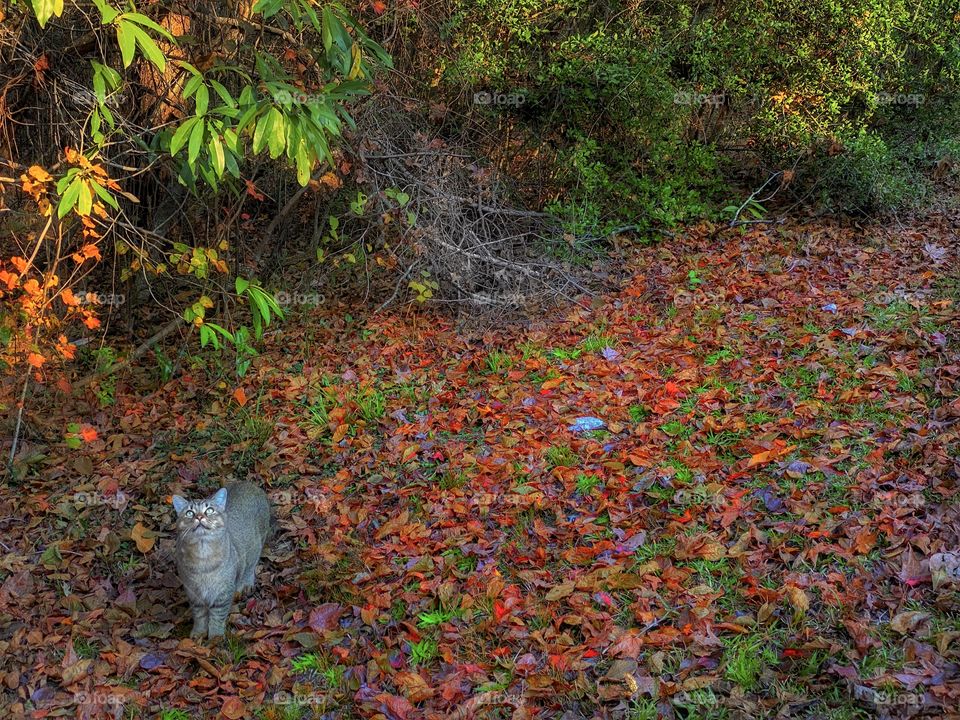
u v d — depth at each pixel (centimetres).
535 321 835
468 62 912
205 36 732
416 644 450
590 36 933
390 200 831
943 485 497
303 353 812
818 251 941
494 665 427
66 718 420
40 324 636
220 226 801
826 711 370
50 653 461
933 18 1100
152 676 448
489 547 519
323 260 884
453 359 780
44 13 441
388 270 918
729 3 1000
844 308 775
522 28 930
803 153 1031
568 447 609
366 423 684
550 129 982
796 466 539
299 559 538
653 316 823
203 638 471
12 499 602
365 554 527
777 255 941
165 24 725
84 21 695
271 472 632
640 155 1006
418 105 900
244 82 717
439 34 938
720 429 602
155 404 742
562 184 988
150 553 552
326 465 639
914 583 429
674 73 1019
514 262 880
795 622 420
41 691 434
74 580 523
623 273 931
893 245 945
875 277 849
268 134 494
